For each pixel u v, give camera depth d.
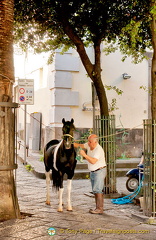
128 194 9.71
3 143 6.84
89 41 11.78
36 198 9.03
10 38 7.02
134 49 11.97
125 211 8.06
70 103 15.24
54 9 10.12
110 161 9.88
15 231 5.97
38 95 18.38
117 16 10.40
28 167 13.80
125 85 16.09
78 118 15.41
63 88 15.23
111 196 9.67
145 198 7.47
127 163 14.14
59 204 7.69
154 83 7.64
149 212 7.33
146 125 7.54
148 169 7.46
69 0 10.12
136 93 16.27
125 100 16.09
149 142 7.47
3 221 6.61
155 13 7.45
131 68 16.19
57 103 15.12
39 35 11.71
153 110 7.58
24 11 10.60
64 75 15.20
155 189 7.19
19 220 6.67
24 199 8.84
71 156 7.76
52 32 11.55
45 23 11.01
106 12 10.26
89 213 7.64
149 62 16.45
